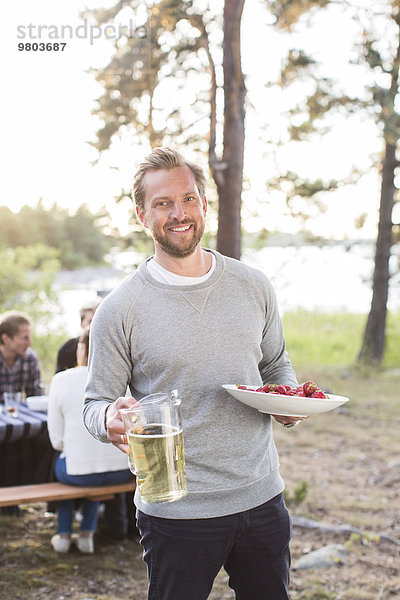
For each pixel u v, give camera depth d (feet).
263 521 6.31
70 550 12.19
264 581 6.44
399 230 35.01
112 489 11.39
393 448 19.86
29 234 115.24
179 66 21.18
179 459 5.51
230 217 18.40
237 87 18.13
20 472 13.05
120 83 18.56
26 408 13.88
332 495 15.58
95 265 118.42
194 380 6.14
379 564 11.75
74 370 11.59
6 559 11.69
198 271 6.40
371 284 36.45
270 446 6.57
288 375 6.93
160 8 19.03
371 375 32.53
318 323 44.62
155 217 6.16
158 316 6.16
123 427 5.60
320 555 11.84
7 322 14.84
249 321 6.41
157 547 6.17
